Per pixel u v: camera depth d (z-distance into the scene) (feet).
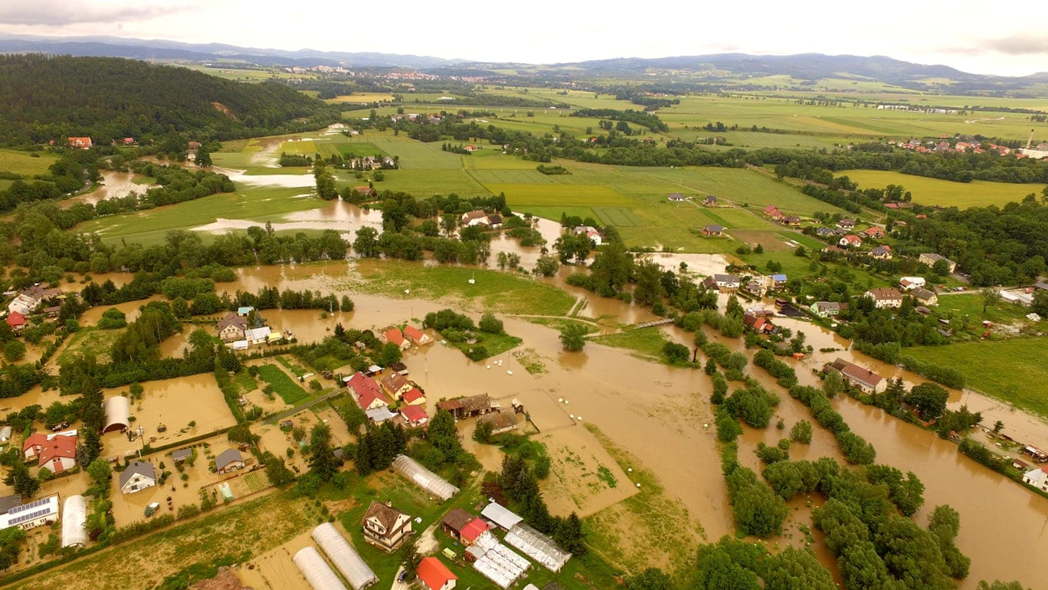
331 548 225.15
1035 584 226.17
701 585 210.79
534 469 277.85
